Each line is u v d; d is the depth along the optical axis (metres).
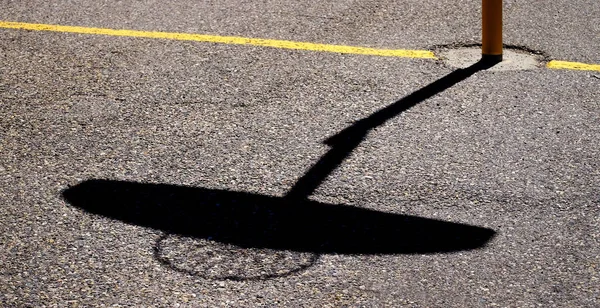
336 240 3.77
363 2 7.48
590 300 3.33
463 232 3.82
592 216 3.96
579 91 5.47
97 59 6.11
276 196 4.15
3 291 3.39
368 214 3.98
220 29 6.76
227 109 5.21
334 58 6.10
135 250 3.68
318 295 3.36
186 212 4.00
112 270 3.53
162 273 3.51
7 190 4.21
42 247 3.70
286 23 6.91
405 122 5.01
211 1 7.53
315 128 4.95
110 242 3.74
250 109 5.21
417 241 3.75
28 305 3.29
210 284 3.44
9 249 3.68
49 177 4.36
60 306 3.29
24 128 4.96
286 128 4.95
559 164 4.48
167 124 5.01
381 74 5.79
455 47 6.32
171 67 5.94
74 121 5.06
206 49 6.30
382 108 5.22
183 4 7.45
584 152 4.62
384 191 4.20
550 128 4.93
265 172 4.40
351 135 4.84
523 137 4.81
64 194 4.18
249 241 3.76
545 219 3.93
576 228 3.86
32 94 5.48
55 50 6.30
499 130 4.90
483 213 3.99
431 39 6.50
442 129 4.91
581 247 3.70
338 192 4.19
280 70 5.88
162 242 3.74
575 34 6.56
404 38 6.53
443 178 4.32
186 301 3.32
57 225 3.88
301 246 3.72
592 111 5.17
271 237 3.79
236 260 3.61
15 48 6.35
